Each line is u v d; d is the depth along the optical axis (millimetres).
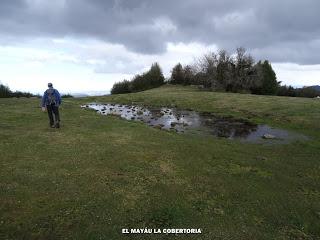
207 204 9859
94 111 35875
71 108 35844
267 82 77625
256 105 39844
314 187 12133
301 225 9117
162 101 52438
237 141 21406
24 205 8883
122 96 63469
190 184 11312
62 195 9664
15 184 10266
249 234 8336
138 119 32531
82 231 7828
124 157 13945
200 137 22219
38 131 19062
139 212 8992
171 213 8938
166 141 17922
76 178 11133
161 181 11406
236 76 72750
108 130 20578
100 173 11766
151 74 106125
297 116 30812
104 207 9109
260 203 10195
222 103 44344
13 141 16016
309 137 23125
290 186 12016
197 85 94188
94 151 14695
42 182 10578
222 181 11789
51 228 7879
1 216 8234
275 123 29453
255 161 14992
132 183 11016
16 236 7457
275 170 13828
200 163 13898
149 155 14516
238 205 9961
